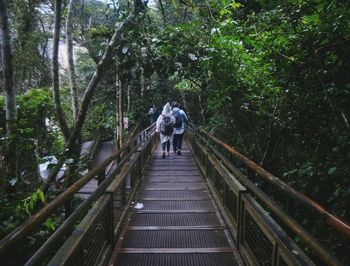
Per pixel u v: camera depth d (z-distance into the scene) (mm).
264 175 2768
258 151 5086
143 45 5430
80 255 2404
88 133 14117
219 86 5504
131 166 5184
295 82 3594
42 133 7469
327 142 3236
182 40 5727
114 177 3951
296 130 3951
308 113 3553
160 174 7992
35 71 11031
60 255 2076
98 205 3152
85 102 4344
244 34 4754
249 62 5109
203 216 4914
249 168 3516
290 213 2441
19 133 4441
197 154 9430
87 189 8625
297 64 3410
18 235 1498
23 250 3146
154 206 5422
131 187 5602
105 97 14531
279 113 4281
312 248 1765
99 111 13297
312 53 3213
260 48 4219
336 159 2977
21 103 7047
